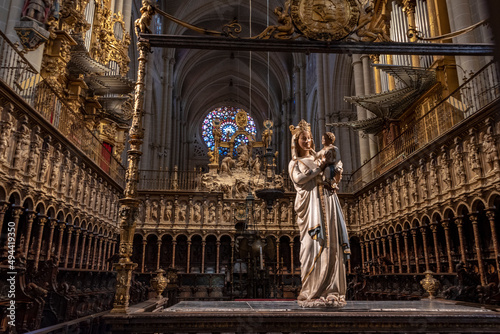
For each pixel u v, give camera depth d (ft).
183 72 155.02
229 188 69.15
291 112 148.15
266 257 62.08
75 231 47.44
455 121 37.70
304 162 18.28
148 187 82.02
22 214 35.73
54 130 37.86
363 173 65.67
